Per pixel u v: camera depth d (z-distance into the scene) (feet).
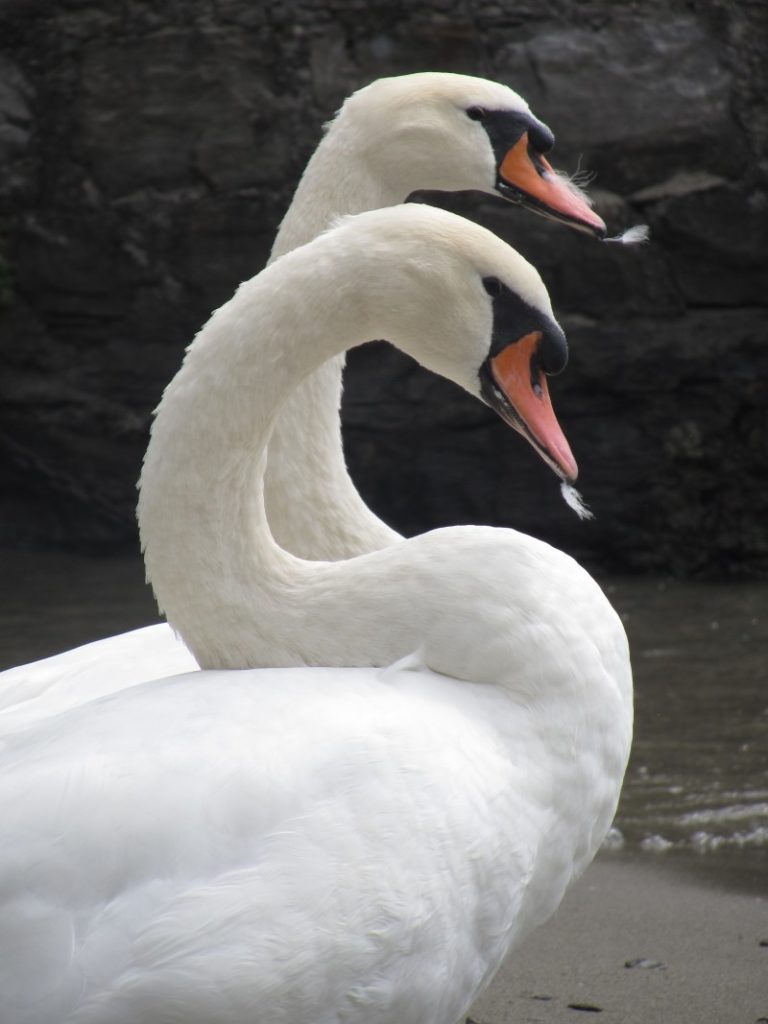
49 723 17.07
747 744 36.96
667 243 62.28
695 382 63.46
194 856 15.26
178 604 17.97
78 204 64.34
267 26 62.85
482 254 18.60
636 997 23.52
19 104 64.34
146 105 63.52
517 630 17.04
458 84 25.11
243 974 14.93
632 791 33.91
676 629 50.72
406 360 63.57
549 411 18.75
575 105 61.72
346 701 16.43
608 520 63.93
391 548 17.92
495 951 16.66
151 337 65.31
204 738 15.89
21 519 67.56
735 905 27.32
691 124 61.62
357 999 15.51
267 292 18.10
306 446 22.56
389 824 15.52
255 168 63.52
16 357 65.77
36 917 15.06
